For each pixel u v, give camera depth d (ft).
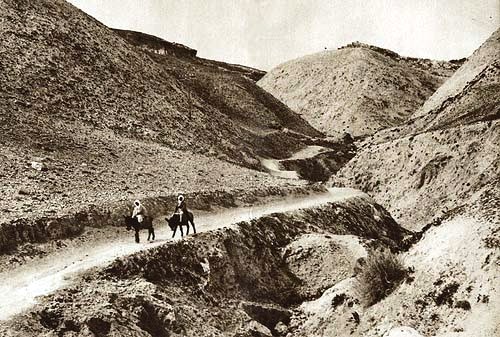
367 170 151.74
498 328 51.49
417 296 60.13
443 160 132.67
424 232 69.77
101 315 48.88
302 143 222.89
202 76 249.34
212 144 157.69
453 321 55.47
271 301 72.49
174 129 149.89
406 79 335.67
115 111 138.92
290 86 355.97
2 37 137.69
